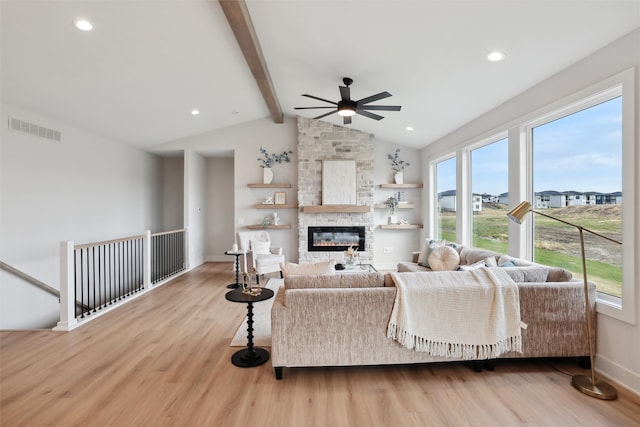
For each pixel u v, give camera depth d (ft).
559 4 7.30
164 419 6.50
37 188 14.07
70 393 7.39
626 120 7.68
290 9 9.47
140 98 14.69
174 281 18.60
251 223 21.86
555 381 7.93
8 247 12.85
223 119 20.27
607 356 8.15
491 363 8.39
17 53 10.07
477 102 13.25
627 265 7.64
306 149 21.35
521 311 8.25
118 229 19.66
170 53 11.59
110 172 18.93
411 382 7.91
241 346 9.91
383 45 10.50
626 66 7.80
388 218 22.35
